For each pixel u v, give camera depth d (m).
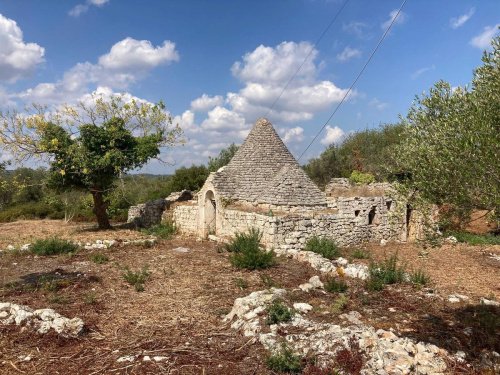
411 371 6.36
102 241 18.25
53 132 21.08
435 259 15.73
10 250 15.96
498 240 19.17
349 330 7.39
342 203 18.64
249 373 6.46
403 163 7.31
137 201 33.72
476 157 5.35
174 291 10.95
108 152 21.42
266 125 22.00
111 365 6.79
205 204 21.20
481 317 8.87
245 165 21.20
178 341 7.75
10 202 38.91
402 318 8.82
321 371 6.29
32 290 10.67
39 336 7.83
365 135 43.66
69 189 23.27
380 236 20.09
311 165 40.44
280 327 7.79
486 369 6.59
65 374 6.53
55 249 15.83
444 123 6.09
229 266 13.74
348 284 11.29
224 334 8.03
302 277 12.08
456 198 5.72
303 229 16.69
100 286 11.38
